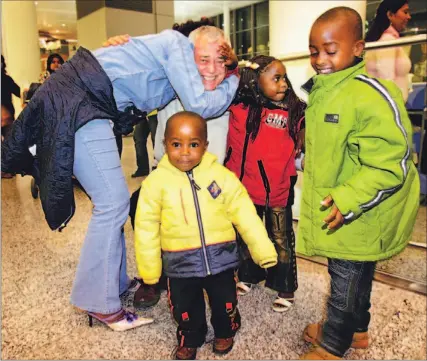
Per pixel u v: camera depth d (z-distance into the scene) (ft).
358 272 4.22
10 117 14.32
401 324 5.26
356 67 3.99
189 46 4.70
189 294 4.59
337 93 4.01
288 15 8.81
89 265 5.08
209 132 5.37
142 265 4.52
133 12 26.81
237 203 4.61
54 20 51.37
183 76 4.51
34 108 4.54
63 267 7.23
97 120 4.79
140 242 4.51
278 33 9.18
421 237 8.36
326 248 4.23
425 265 7.09
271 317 5.52
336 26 3.84
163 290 6.25
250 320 5.45
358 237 4.05
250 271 6.07
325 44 3.90
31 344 4.99
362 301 4.33
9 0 27.96
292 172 5.41
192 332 4.59
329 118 4.01
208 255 4.46
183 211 4.47
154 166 5.94
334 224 3.87
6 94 14.20
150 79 4.81
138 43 4.82
